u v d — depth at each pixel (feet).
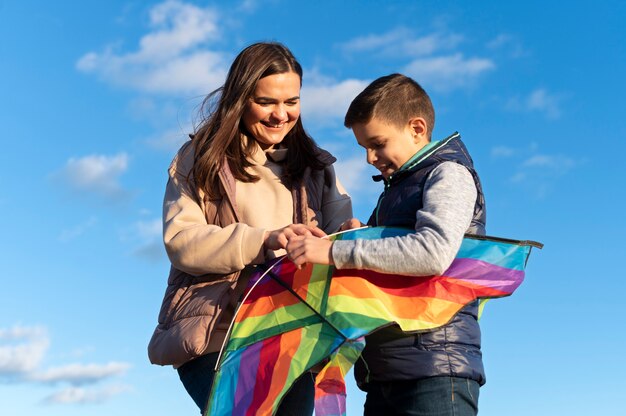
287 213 11.69
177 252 11.01
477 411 9.84
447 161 9.95
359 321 9.34
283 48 11.59
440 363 9.55
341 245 9.70
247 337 10.00
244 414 9.46
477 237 9.91
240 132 11.71
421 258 9.27
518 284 9.77
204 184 11.34
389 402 9.91
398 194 10.14
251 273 11.12
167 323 11.13
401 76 10.65
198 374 11.05
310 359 9.38
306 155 11.98
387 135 10.26
